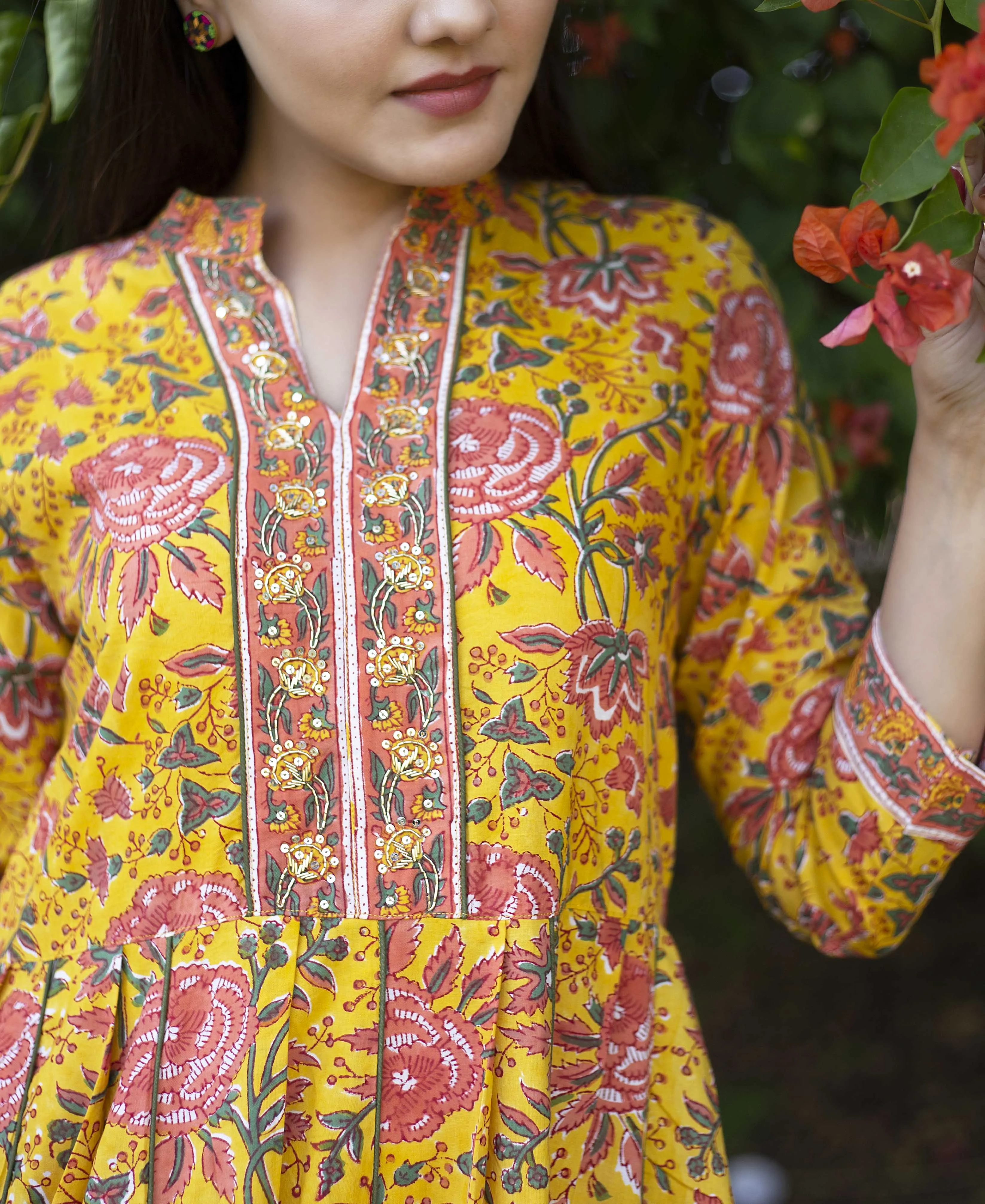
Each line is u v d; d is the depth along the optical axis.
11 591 0.95
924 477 0.83
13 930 0.91
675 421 0.90
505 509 0.83
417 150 0.81
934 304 0.61
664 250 0.95
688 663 0.98
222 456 0.85
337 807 0.80
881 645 0.86
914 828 0.85
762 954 2.66
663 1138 0.87
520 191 0.98
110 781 0.84
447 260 0.91
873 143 0.65
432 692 0.80
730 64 1.39
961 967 2.61
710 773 0.98
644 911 0.86
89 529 0.89
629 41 1.36
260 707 0.81
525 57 0.81
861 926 0.89
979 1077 2.34
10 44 1.11
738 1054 2.43
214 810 0.81
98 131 1.04
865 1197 2.10
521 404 0.86
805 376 1.36
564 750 0.81
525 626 0.81
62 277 0.98
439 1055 0.79
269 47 0.81
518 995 0.78
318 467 0.84
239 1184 0.77
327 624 0.81
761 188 1.39
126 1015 0.82
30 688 0.98
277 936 0.79
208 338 0.90
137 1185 0.79
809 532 0.95
